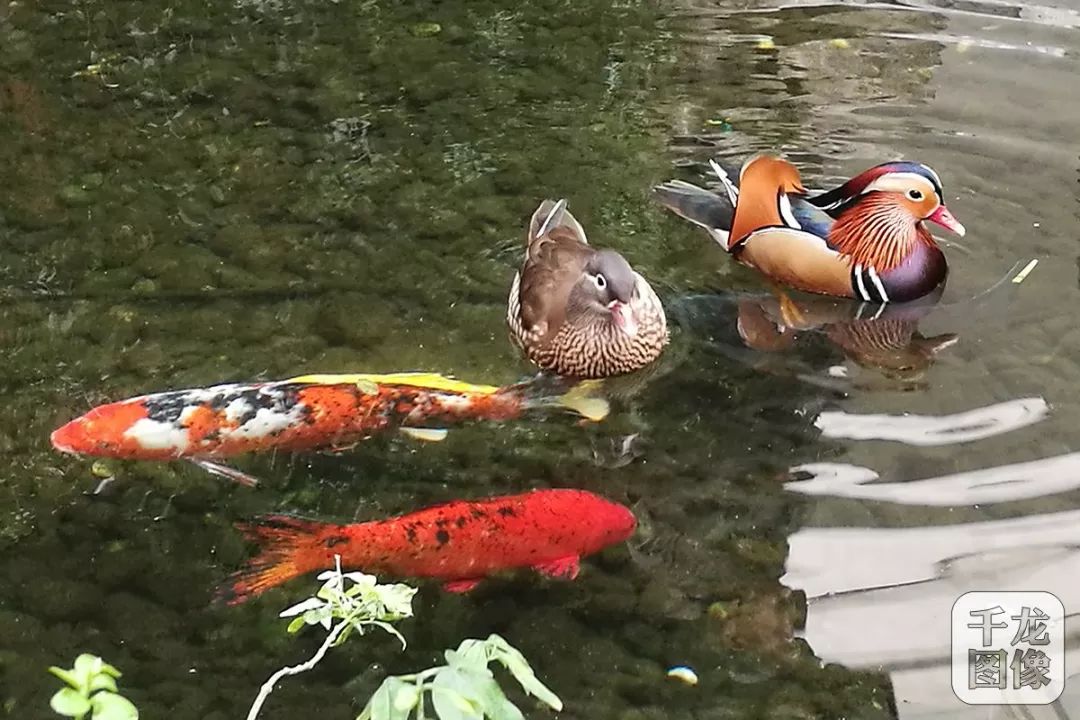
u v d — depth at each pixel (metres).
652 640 2.88
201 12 4.11
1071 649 2.84
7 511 3.04
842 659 2.85
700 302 3.36
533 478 3.08
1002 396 3.15
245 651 2.88
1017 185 3.54
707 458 3.10
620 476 3.07
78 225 3.49
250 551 2.98
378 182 3.58
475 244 3.45
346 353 3.26
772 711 2.81
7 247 3.44
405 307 3.34
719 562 2.96
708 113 3.73
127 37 4.02
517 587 2.94
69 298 3.35
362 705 2.83
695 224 3.49
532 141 3.68
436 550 2.92
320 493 3.05
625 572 2.95
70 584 2.96
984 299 3.33
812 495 3.03
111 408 3.11
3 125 3.74
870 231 3.32
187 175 3.61
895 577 2.92
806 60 3.88
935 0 4.05
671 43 3.95
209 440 3.10
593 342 3.22
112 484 3.07
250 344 3.27
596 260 3.24
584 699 2.83
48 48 3.98
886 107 3.73
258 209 3.53
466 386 3.19
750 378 3.22
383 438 3.13
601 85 3.82
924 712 2.80
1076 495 3.00
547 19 4.05
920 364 3.22
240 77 3.88
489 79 3.85
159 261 3.42
